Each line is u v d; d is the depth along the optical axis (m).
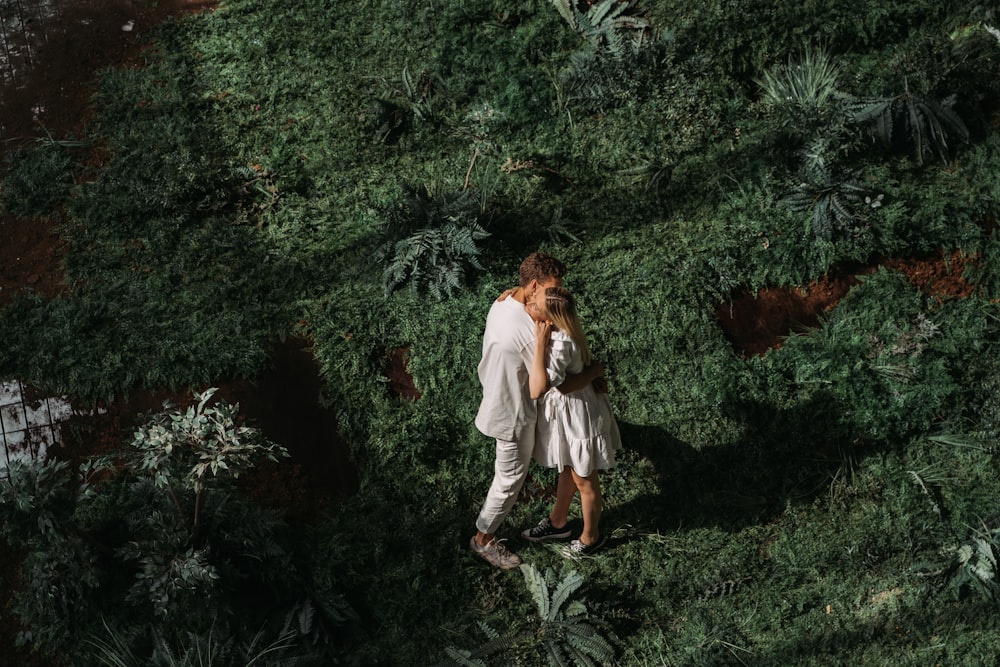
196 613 4.71
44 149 6.48
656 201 6.36
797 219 6.13
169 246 6.09
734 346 5.83
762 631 4.91
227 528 4.88
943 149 6.53
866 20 6.98
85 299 5.80
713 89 6.83
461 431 5.50
